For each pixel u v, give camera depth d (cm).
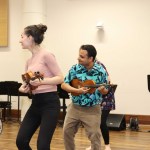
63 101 661
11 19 777
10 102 729
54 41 759
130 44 713
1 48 782
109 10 724
